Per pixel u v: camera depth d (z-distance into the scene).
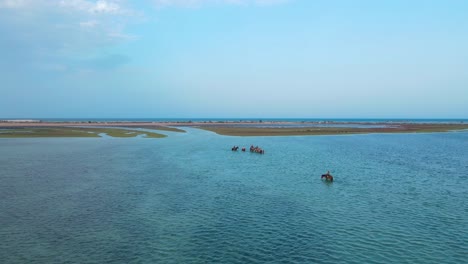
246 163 58.66
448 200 34.94
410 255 21.75
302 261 20.83
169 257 21.25
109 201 33.44
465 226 27.08
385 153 75.25
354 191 38.47
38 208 30.91
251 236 24.70
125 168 52.19
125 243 23.31
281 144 96.12
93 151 73.31
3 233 24.77
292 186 40.72
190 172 49.34
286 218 28.70
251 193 37.03
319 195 36.50
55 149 76.62
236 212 30.22
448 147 89.75
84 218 28.30
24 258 20.88
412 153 75.44
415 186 41.41
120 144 89.69
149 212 30.06
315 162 60.62
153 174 47.47
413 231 25.89
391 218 28.94
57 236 24.39
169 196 35.44
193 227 26.44
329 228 26.41
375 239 24.28
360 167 55.44
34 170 49.72
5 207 31.11
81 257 21.12
